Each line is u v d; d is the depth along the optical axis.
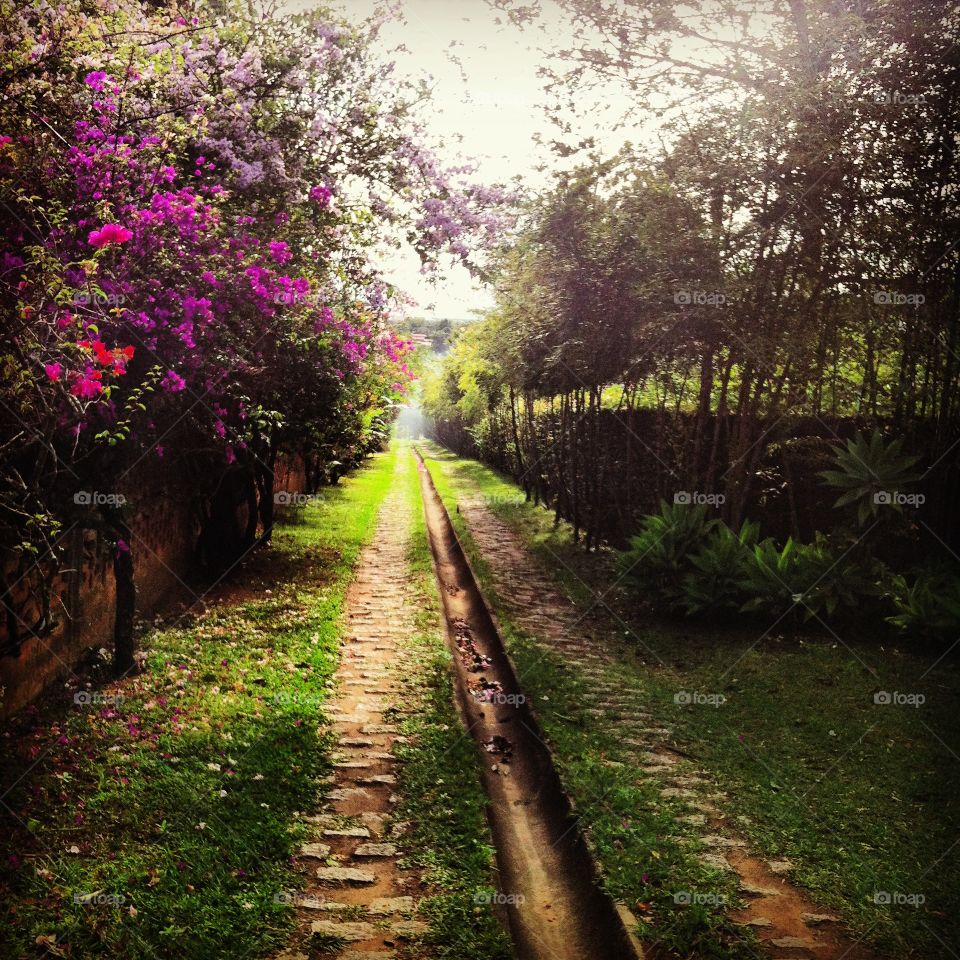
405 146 8.33
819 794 5.11
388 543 14.70
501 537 15.19
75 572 6.73
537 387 14.20
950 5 7.50
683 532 9.40
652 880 4.19
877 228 8.05
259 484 12.42
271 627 8.52
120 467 6.75
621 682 7.27
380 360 11.88
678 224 9.07
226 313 6.48
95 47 5.63
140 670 6.91
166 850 4.27
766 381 9.10
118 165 5.50
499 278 10.07
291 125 7.85
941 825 4.70
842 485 8.37
